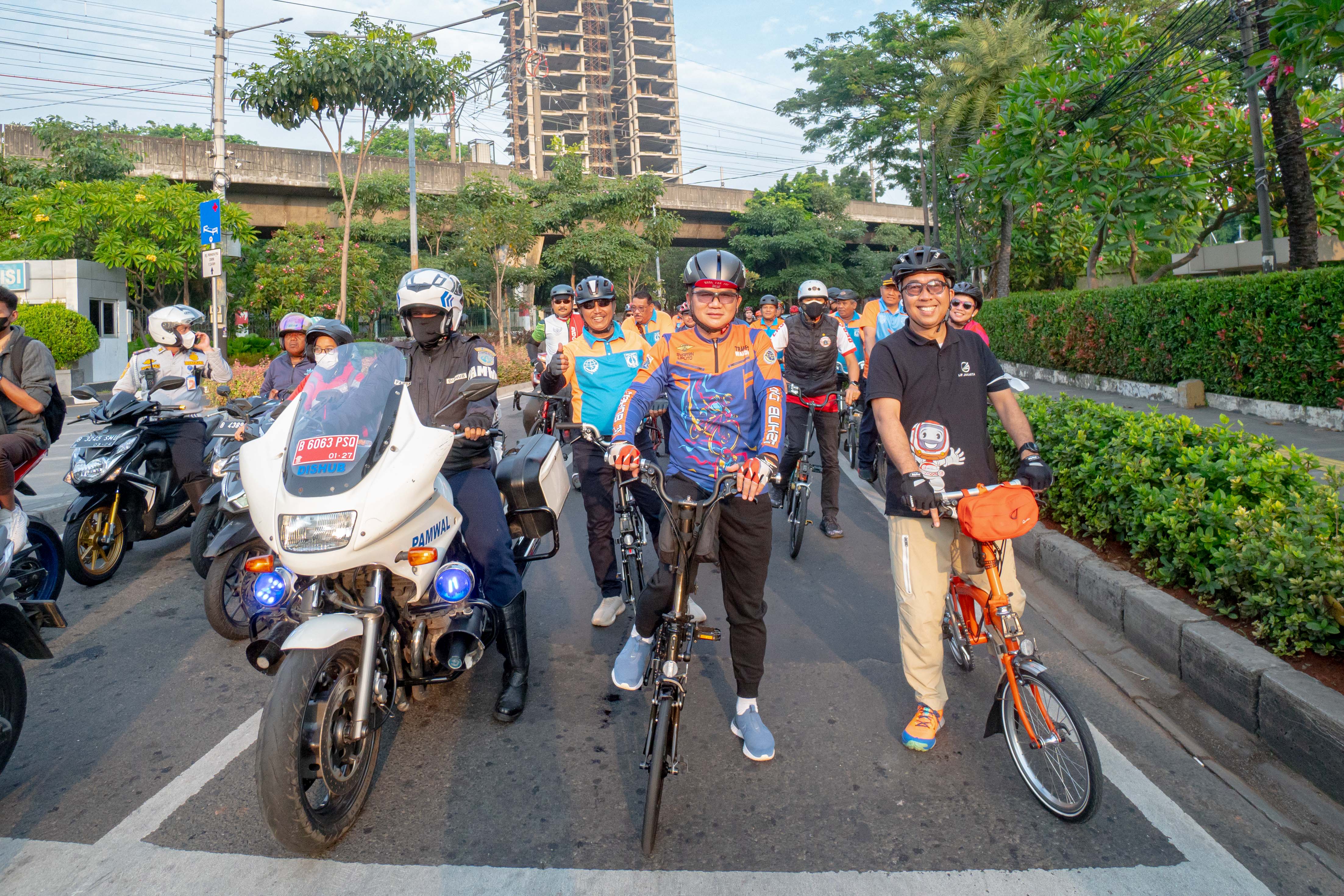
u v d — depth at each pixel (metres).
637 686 3.46
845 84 33.09
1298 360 9.55
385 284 30.22
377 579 2.89
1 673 3.04
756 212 47.91
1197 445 4.96
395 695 3.13
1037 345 17.73
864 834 2.75
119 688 4.02
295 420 2.94
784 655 4.27
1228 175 16.98
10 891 2.53
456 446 3.62
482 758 3.28
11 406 4.59
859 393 6.55
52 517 6.66
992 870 2.55
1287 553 3.47
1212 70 13.02
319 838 2.64
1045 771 2.97
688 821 2.84
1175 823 2.76
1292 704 3.06
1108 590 4.45
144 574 5.85
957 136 23.59
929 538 3.19
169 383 5.05
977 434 3.14
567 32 109.00
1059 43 14.67
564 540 6.65
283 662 2.75
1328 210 16.19
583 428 4.42
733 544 3.10
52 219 21.50
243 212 23.91
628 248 35.25
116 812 2.96
